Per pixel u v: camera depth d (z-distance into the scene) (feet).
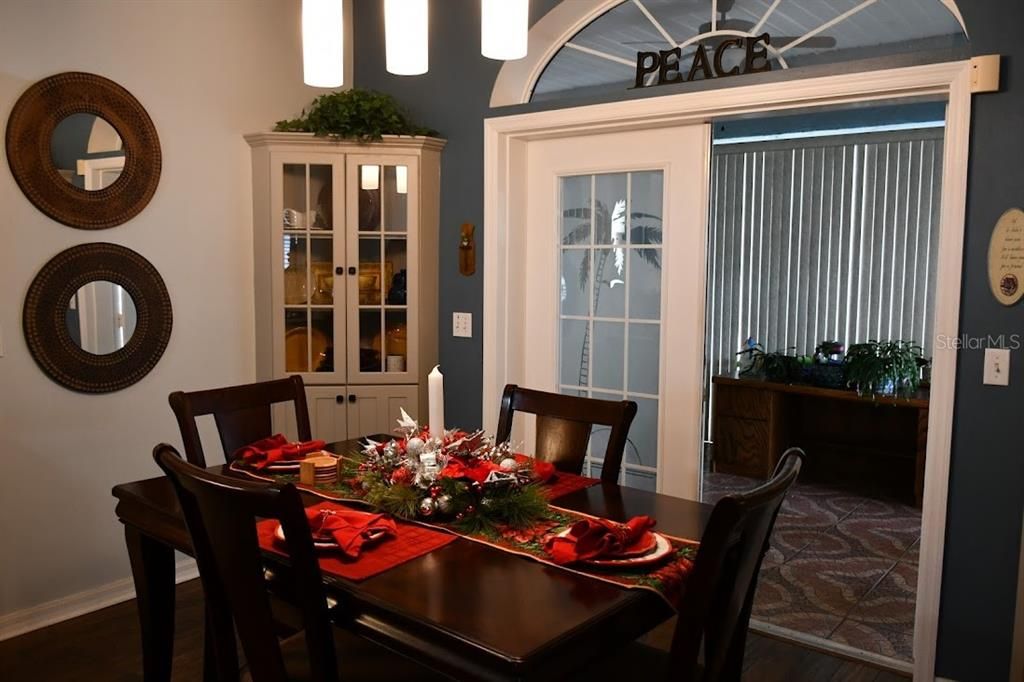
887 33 10.48
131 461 10.94
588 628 4.77
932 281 18.88
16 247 9.64
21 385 9.80
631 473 11.55
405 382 12.25
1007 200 8.05
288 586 5.97
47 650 9.50
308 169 11.81
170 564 7.69
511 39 5.84
